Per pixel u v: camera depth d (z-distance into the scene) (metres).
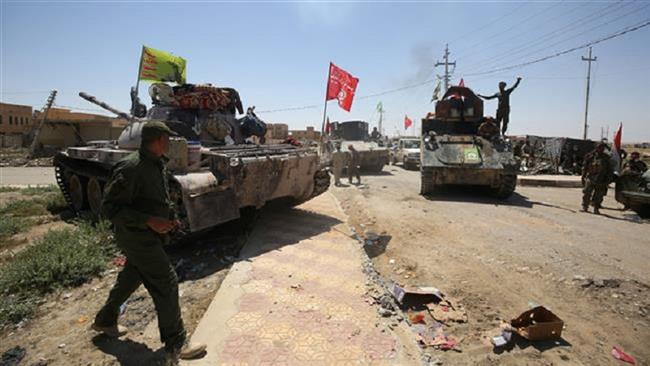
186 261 5.30
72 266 4.64
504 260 5.59
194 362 2.90
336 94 13.46
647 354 3.31
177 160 5.43
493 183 10.79
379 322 3.55
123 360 3.04
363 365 2.90
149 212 2.87
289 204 8.87
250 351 3.04
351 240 6.29
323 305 3.87
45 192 11.22
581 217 8.75
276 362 2.91
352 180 15.62
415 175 18.00
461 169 10.73
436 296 4.23
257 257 5.34
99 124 30.75
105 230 6.01
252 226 7.04
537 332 3.46
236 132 8.80
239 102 9.20
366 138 28.12
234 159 5.75
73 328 3.54
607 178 9.20
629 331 3.67
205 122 7.86
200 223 5.20
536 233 7.12
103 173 7.27
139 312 3.83
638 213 9.32
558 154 20.56
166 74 8.55
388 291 4.39
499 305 4.21
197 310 3.87
